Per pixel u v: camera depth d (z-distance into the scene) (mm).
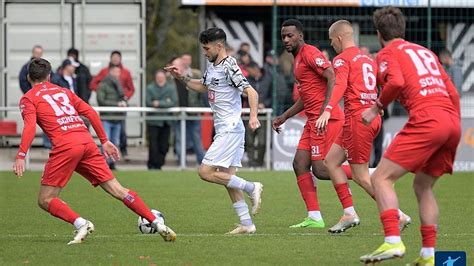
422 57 21000
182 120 49938
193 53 87688
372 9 54125
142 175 47250
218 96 27188
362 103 27000
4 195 38500
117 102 50219
